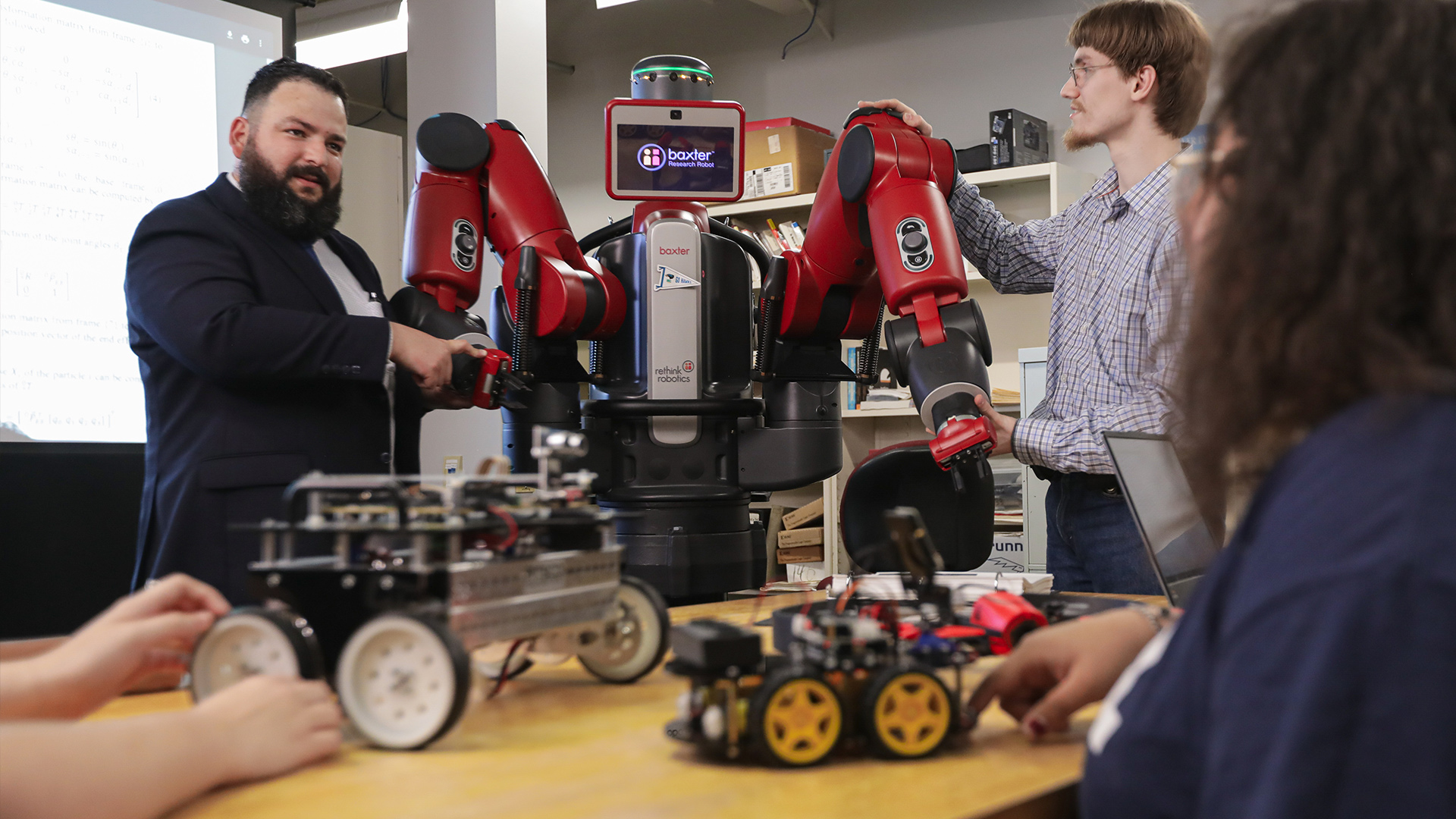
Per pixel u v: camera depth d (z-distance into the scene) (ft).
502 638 1.82
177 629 1.85
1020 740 1.76
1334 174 1.15
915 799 1.40
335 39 15.35
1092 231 5.06
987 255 5.64
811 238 4.46
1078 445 4.46
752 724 1.55
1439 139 1.13
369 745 1.72
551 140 17.53
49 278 7.97
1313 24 1.26
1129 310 4.74
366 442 4.51
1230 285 1.24
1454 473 0.98
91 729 1.37
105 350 8.34
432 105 9.95
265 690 1.59
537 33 9.98
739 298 4.44
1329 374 1.12
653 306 4.24
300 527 1.80
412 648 1.69
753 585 4.46
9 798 1.25
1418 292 1.11
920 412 3.92
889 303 4.06
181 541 4.21
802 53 15.12
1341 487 1.02
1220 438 1.24
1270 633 1.00
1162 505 2.87
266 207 4.54
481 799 1.42
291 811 1.38
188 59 8.93
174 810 1.38
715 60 15.89
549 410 4.37
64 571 4.79
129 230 8.51
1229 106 1.31
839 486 12.82
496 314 4.44
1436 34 1.19
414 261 4.21
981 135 13.69
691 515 4.28
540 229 4.20
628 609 2.26
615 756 1.65
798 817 1.33
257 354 3.98
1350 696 0.94
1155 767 1.15
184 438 4.35
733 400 4.37
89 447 4.93
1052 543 5.16
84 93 8.20
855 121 4.31
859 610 2.18
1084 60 5.05
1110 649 1.76
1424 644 0.92
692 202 4.44
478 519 1.85
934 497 3.98
